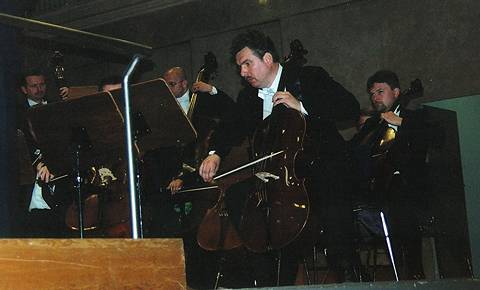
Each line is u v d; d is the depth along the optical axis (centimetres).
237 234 378
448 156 570
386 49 637
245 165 364
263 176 349
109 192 402
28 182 418
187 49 748
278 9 686
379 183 385
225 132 382
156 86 346
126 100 269
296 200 337
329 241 351
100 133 362
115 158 372
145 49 365
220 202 391
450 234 532
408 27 629
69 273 193
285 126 354
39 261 188
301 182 342
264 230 344
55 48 672
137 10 764
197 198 452
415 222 384
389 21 636
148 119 356
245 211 353
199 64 729
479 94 599
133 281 204
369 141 418
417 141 390
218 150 383
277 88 367
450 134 586
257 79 366
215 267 471
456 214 548
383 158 392
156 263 209
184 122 357
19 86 470
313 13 670
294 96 361
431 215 407
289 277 359
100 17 785
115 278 201
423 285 288
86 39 348
